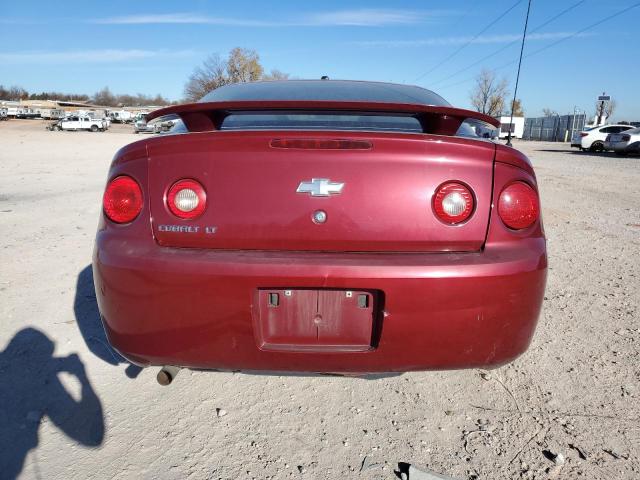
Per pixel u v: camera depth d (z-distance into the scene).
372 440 1.99
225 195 1.70
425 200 1.69
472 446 1.96
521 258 1.70
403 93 2.66
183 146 1.73
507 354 1.76
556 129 46.38
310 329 1.71
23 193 8.02
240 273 1.62
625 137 20.28
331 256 1.67
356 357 1.70
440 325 1.66
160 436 2.01
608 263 4.29
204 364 1.75
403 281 1.61
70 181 9.73
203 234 1.70
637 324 3.02
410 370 1.75
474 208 1.70
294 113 2.01
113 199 1.78
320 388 2.37
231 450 1.93
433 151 1.70
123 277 1.69
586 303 3.35
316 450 1.93
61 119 49.00
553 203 7.76
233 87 2.80
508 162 1.75
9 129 44.59
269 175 1.69
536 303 1.75
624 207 7.40
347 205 1.67
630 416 2.13
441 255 1.70
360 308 1.70
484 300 1.66
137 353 1.77
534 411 2.18
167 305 1.67
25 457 1.87
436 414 2.16
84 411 2.16
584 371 2.49
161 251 1.70
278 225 1.68
